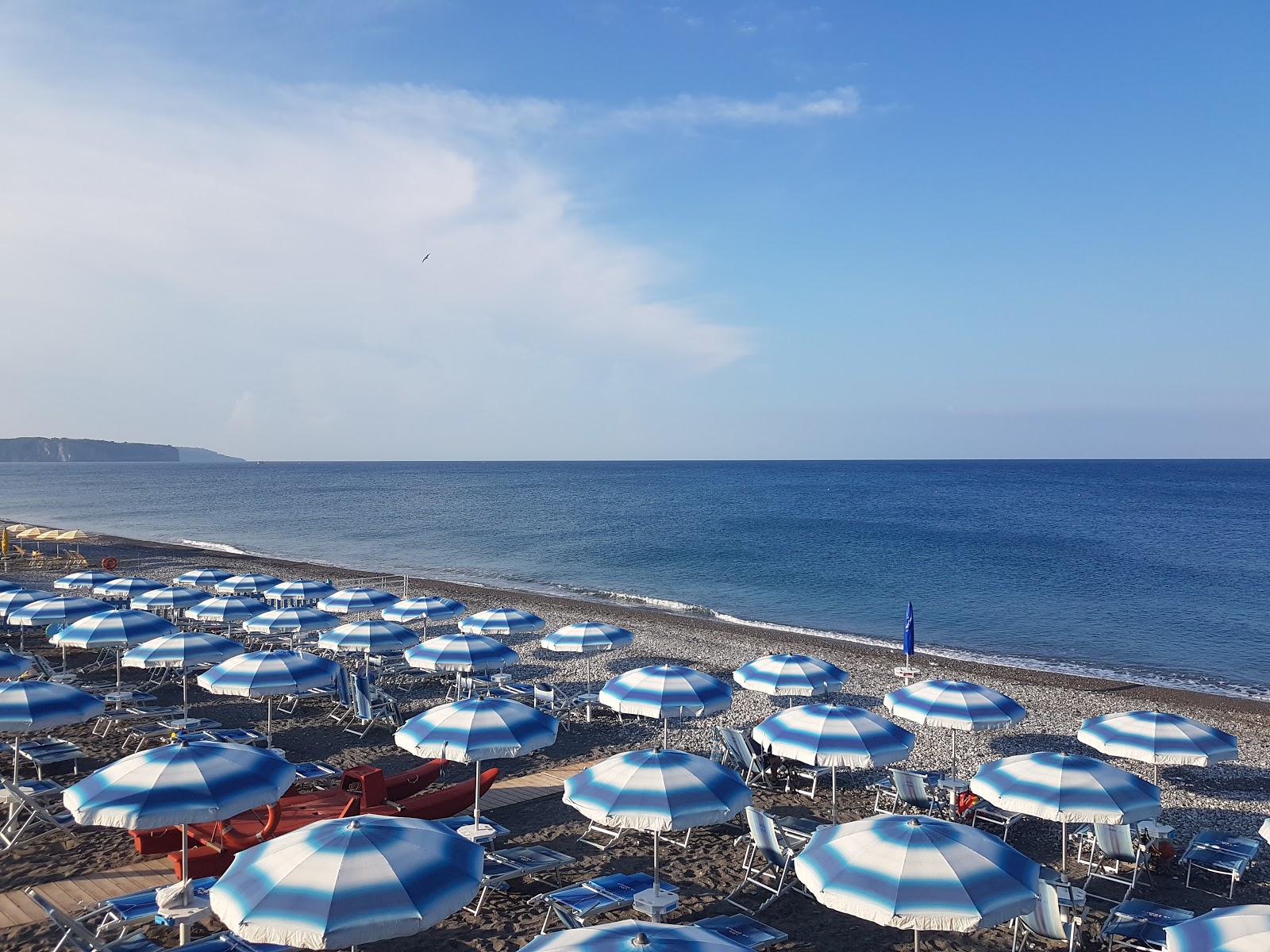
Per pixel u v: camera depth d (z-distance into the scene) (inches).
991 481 6289.4
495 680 722.8
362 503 4025.6
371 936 219.6
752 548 2148.1
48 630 831.1
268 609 809.5
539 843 427.2
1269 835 346.0
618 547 2196.1
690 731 637.9
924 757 586.9
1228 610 1333.7
